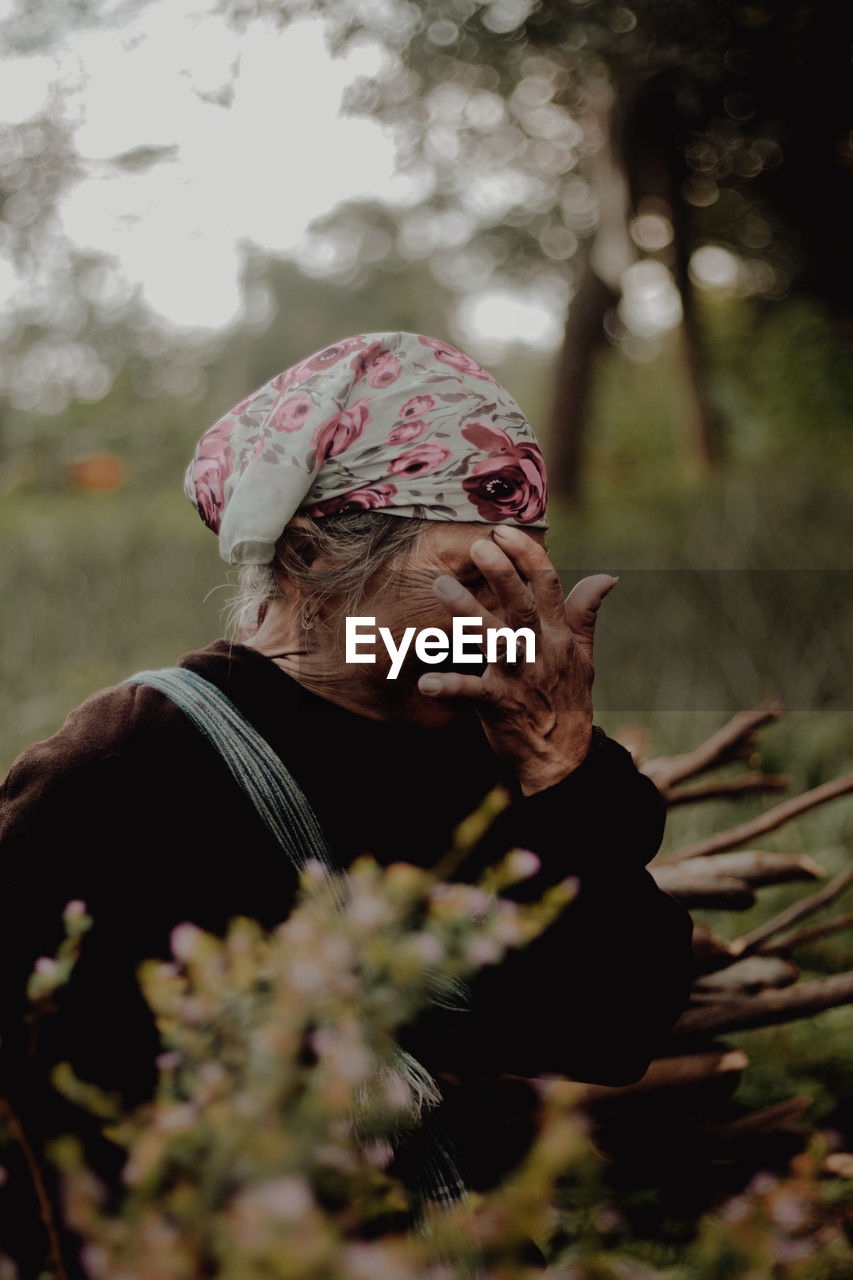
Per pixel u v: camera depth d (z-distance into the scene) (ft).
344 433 3.50
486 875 3.06
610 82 21.06
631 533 23.29
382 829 3.66
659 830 3.83
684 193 27.09
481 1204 3.05
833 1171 5.98
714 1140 6.07
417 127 22.33
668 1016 3.90
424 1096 3.35
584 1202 5.09
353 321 46.57
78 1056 3.36
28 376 45.27
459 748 3.82
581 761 3.56
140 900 3.48
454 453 3.50
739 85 19.10
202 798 3.50
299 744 3.61
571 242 34.22
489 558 3.37
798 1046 7.64
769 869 6.64
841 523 19.94
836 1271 4.17
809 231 27.22
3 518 30.94
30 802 3.51
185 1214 2.31
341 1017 2.54
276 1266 2.11
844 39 17.54
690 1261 4.75
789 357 36.37
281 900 3.50
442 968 2.75
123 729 3.56
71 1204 2.49
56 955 3.41
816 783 11.65
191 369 48.80
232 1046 2.64
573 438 30.09
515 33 20.06
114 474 40.24
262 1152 2.36
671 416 39.45
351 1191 2.50
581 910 3.56
